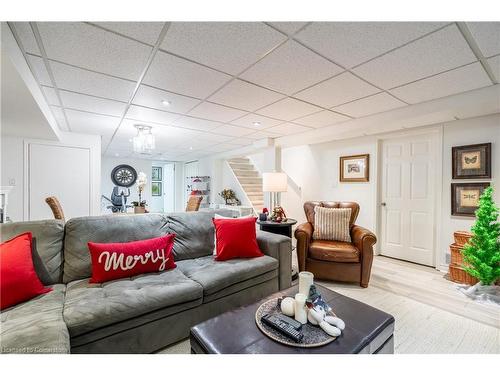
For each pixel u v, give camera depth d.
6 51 1.33
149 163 8.11
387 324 1.29
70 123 3.34
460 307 2.19
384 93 2.30
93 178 4.05
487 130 2.72
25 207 3.56
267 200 5.00
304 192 4.82
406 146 3.51
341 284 2.75
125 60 1.69
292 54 1.63
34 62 1.70
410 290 2.56
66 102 2.50
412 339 1.72
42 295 1.51
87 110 2.77
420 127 3.28
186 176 8.78
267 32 1.40
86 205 3.99
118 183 7.52
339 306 1.44
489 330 1.83
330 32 1.40
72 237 1.87
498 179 2.65
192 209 3.86
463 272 2.69
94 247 1.77
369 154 3.83
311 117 3.09
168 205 9.12
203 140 4.62
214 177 6.87
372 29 1.37
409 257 3.48
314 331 1.19
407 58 1.68
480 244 2.47
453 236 3.00
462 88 2.19
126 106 2.63
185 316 1.68
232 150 5.85
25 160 3.56
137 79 1.98
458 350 1.60
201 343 1.13
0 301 1.31
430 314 2.07
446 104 2.40
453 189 2.99
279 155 4.61
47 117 2.59
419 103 2.58
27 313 1.28
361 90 2.23
